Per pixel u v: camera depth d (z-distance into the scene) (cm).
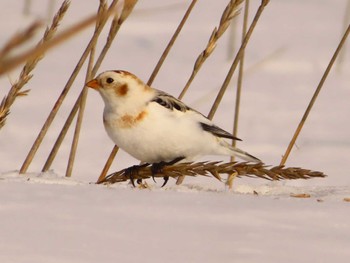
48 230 475
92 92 1903
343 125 1703
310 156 1491
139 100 879
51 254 424
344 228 525
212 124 920
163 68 2083
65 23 2275
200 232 493
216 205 573
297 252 460
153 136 876
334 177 1361
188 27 2428
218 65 2100
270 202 601
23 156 1463
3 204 539
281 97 1886
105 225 496
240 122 1697
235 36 2189
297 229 514
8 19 2331
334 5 2700
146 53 2211
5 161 1426
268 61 2111
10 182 645
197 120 905
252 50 2220
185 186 815
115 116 880
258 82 1991
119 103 877
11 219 497
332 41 2331
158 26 2431
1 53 218
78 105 945
